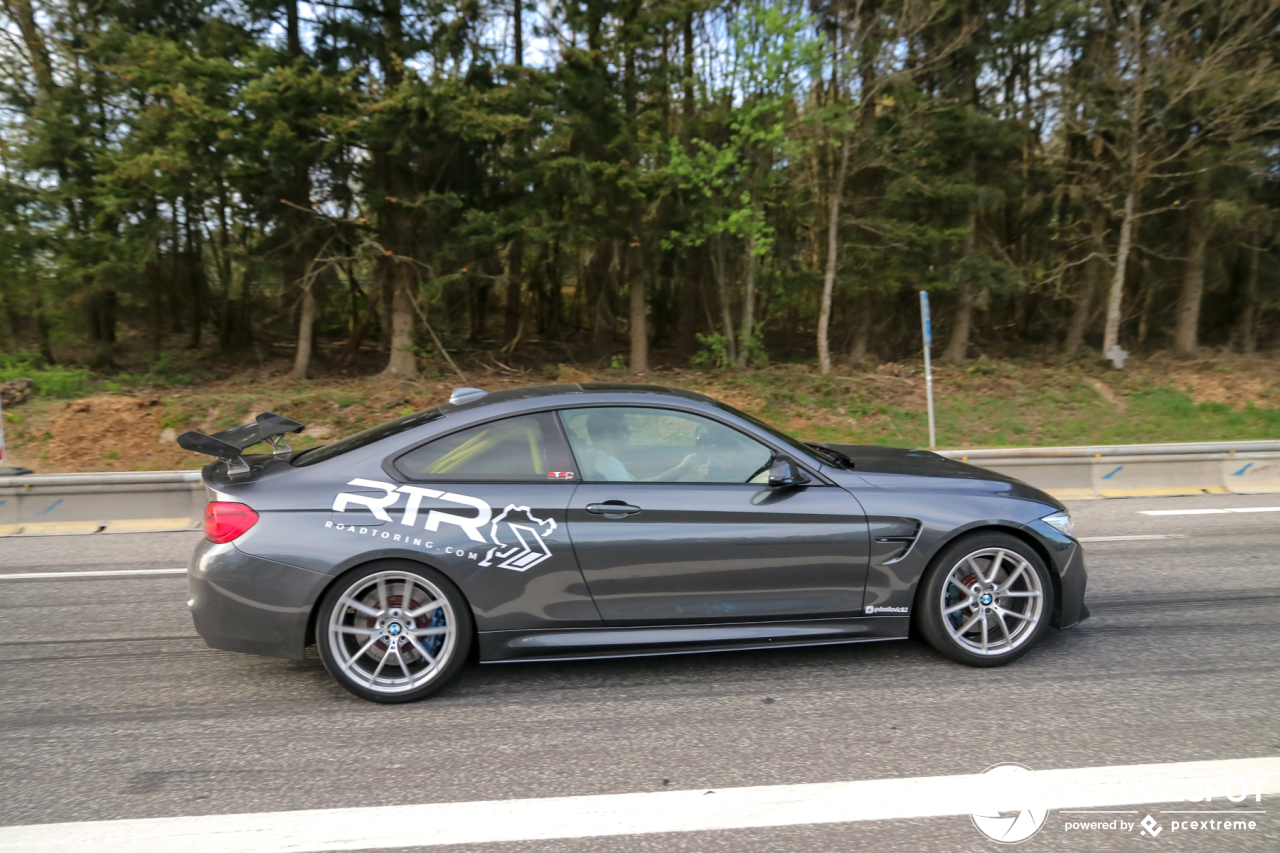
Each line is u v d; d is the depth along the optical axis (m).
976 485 4.41
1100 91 19.00
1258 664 4.36
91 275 16.75
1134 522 8.17
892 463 4.67
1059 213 21.78
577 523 4.03
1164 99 19.00
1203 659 4.44
